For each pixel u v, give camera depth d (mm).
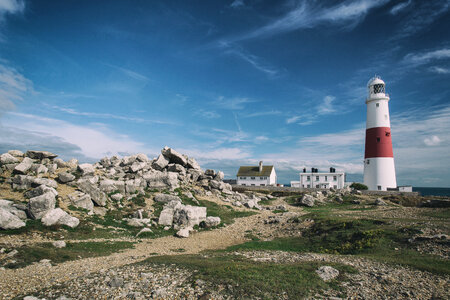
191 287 12359
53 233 22734
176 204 36062
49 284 12961
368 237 22578
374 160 63375
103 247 21500
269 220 36094
